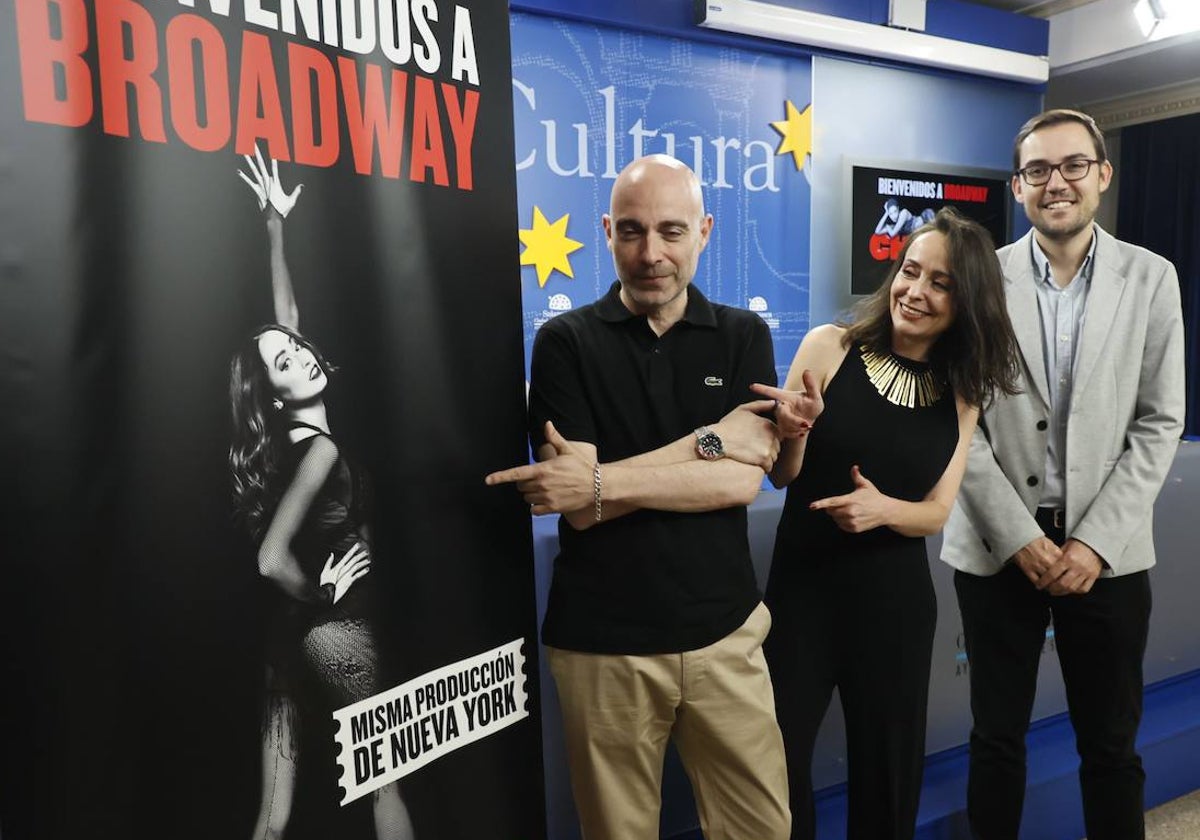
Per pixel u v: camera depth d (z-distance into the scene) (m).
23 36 0.77
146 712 0.86
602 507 1.35
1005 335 1.61
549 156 3.07
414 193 1.09
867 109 3.76
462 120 1.15
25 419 0.79
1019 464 1.84
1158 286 1.82
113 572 0.84
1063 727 2.57
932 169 3.94
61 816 0.81
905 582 1.63
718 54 3.38
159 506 0.87
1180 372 1.83
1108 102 5.64
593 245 3.20
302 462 0.98
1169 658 2.72
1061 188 1.74
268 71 0.93
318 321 0.99
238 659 0.93
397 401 1.09
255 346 0.93
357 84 1.02
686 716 1.47
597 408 1.45
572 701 1.43
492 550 1.23
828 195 3.72
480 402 1.20
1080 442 1.80
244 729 0.94
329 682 1.01
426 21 1.10
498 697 1.25
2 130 0.76
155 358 0.86
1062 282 1.84
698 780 1.54
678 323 1.47
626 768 1.44
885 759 1.64
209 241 0.89
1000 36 4.16
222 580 0.91
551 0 2.97
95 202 0.81
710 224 1.47
